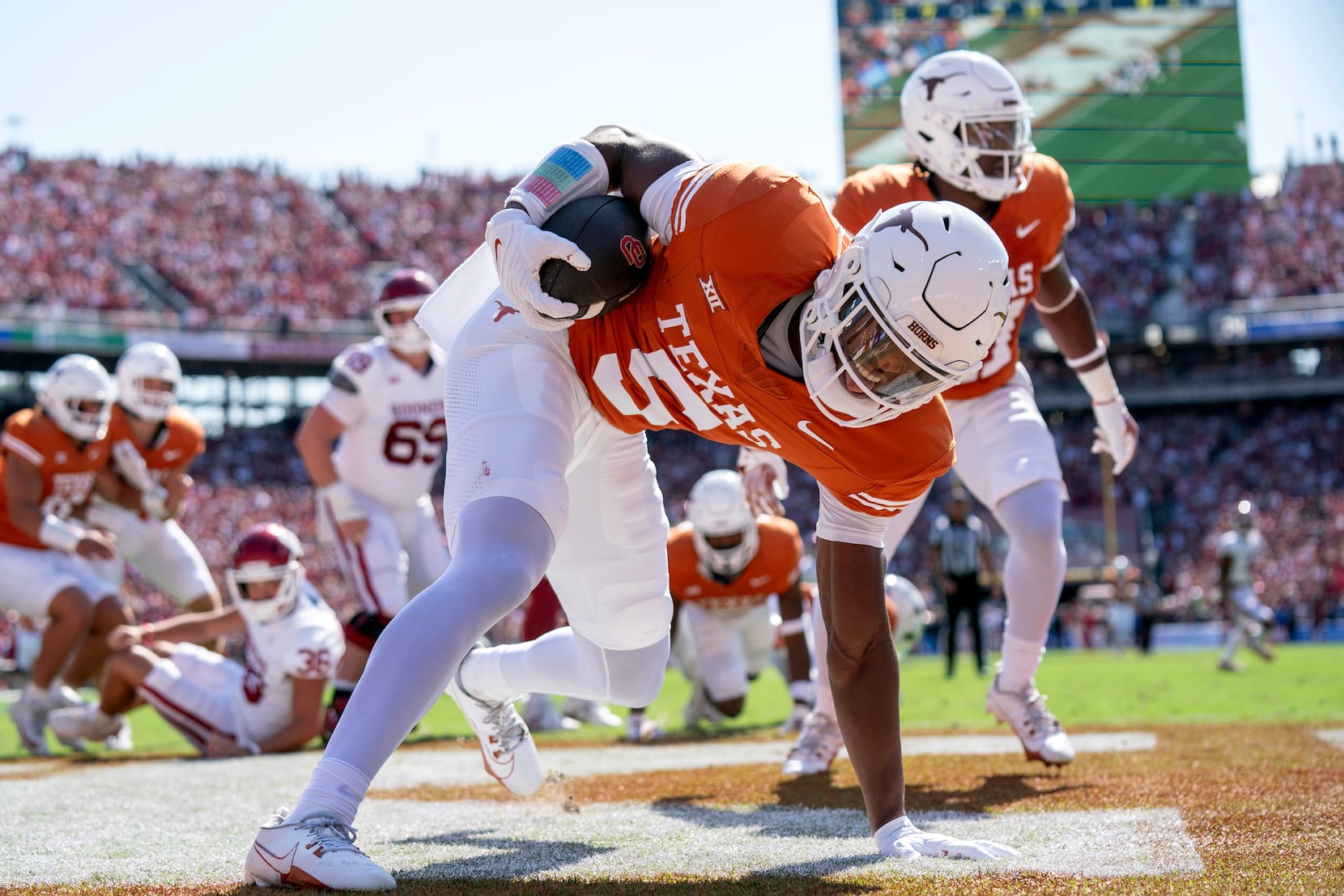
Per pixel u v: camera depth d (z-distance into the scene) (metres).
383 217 31.06
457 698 3.25
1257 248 30.30
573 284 2.53
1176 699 7.95
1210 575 25.62
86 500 7.63
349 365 6.76
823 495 2.60
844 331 2.24
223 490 26.39
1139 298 30.23
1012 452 4.02
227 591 23.45
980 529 12.70
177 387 7.71
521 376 2.65
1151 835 2.61
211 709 6.05
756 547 6.36
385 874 2.15
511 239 2.54
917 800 3.33
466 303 3.06
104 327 26.25
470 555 2.42
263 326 28.16
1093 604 25.36
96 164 28.66
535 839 2.83
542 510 2.51
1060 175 3.92
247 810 3.46
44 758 5.90
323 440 6.70
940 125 3.60
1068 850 2.47
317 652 5.85
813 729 4.07
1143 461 30.12
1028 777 3.74
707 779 3.98
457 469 2.62
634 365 2.67
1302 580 25.06
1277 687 9.15
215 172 29.77
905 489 2.49
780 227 2.41
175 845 2.82
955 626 12.61
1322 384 29.98
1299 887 2.06
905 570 25.69
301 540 25.80
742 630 7.26
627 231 2.57
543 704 7.13
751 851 2.60
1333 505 27.19
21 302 26.05
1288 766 3.70
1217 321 29.81
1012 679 4.04
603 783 3.99
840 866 2.37
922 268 2.17
